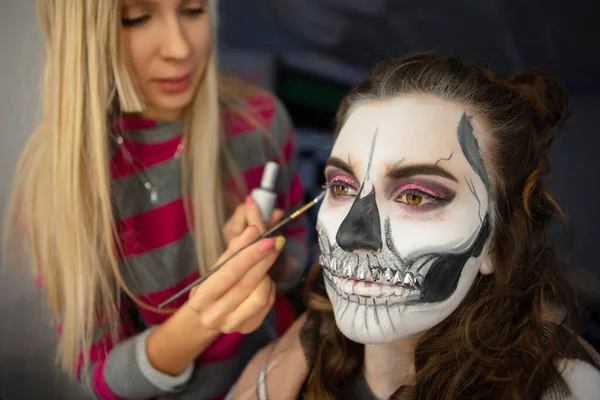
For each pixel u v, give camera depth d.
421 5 0.99
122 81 0.71
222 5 1.13
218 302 0.67
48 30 0.71
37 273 0.82
